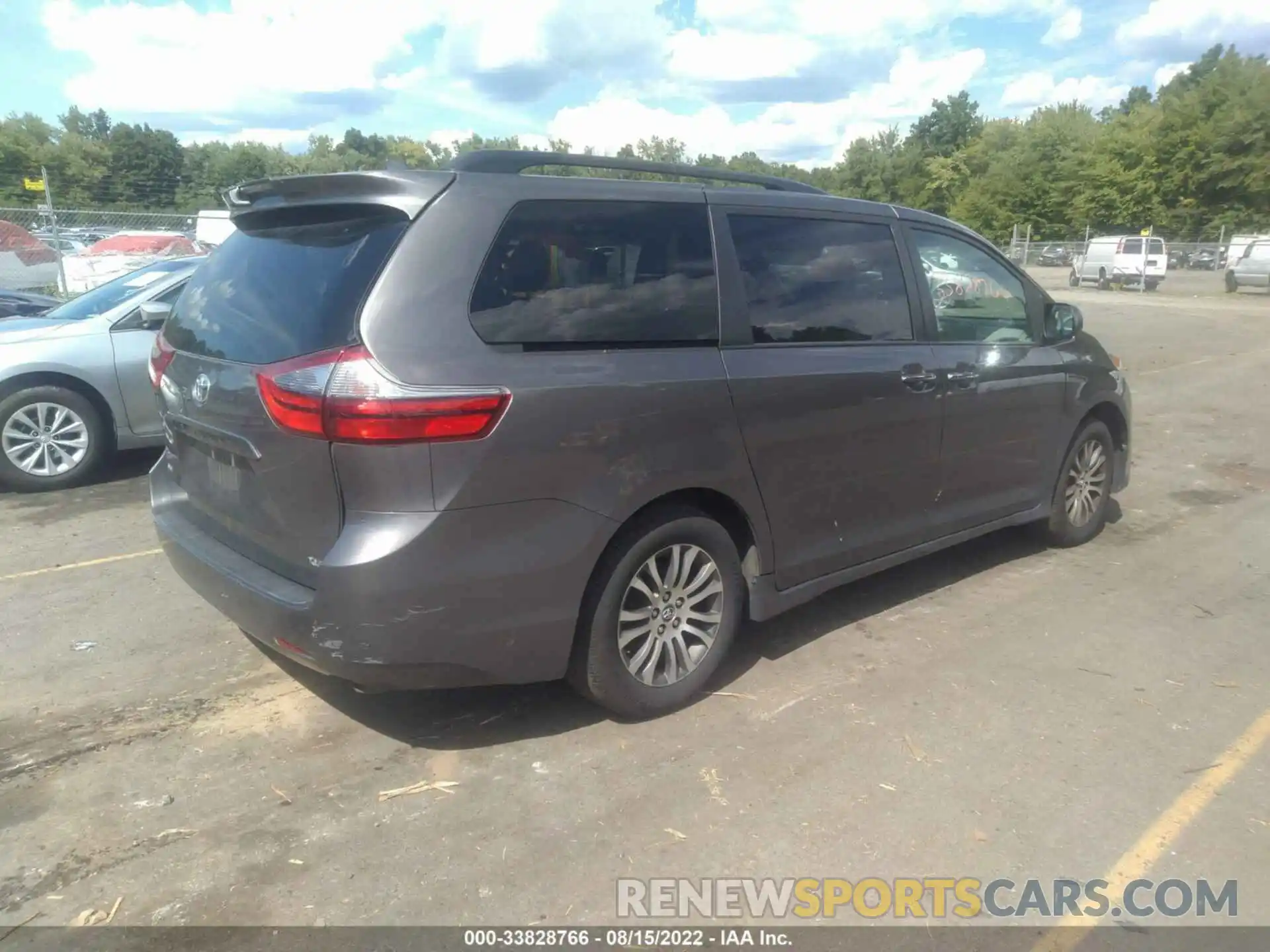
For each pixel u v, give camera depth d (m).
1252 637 4.51
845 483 4.14
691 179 4.21
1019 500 5.21
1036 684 4.00
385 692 3.88
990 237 69.88
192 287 3.86
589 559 3.26
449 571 2.99
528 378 3.08
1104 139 64.75
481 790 3.20
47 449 6.92
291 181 3.35
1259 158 56.91
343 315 2.97
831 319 4.08
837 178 92.75
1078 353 5.45
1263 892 2.76
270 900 2.67
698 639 3.76
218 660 4.15
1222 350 16.28
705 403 3.53
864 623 4.62
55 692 3.85
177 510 3.86
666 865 2.84
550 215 3.29
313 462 2.97
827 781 3.27
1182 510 6.73
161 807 3.09
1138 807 3.15
